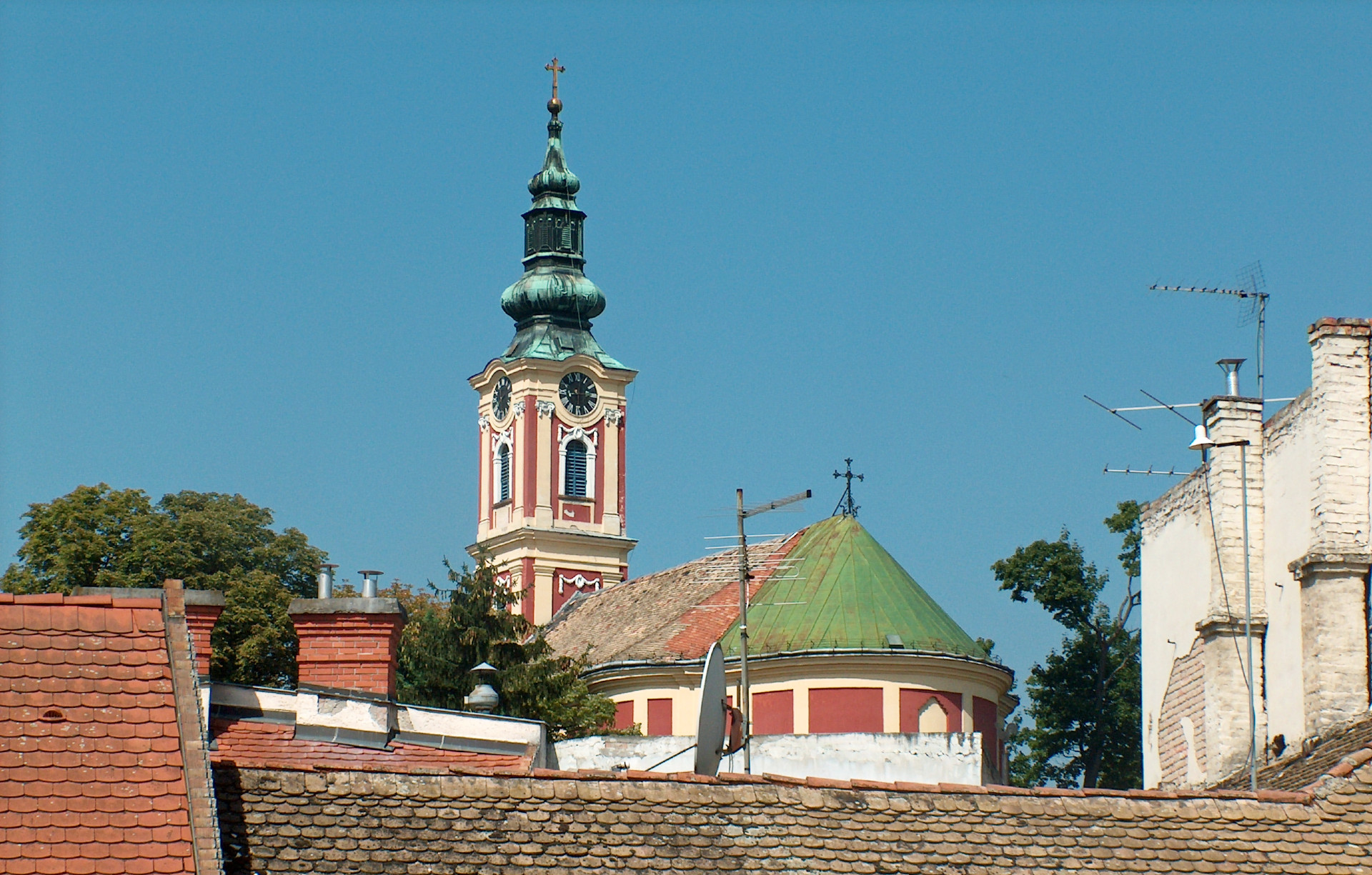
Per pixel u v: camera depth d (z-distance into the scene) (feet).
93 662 93.15
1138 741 363.15
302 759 129.18
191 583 336.70
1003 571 370.12
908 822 104.22
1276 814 106.01
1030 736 366.43
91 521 345.31
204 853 87.04
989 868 101.76
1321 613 148.66
